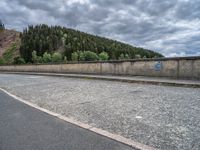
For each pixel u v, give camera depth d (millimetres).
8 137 4648
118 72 17156
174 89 9859
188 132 4535
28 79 19000
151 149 3861
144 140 4258
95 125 5332
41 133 4855
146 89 10211
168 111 6125
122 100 7965
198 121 5176
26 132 4941
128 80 13320
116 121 5535
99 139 4434
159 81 11703
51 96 9883
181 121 5230
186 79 12305
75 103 8008
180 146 3912
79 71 21719
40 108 7508
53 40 120625
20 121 5844
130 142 4199
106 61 18312
